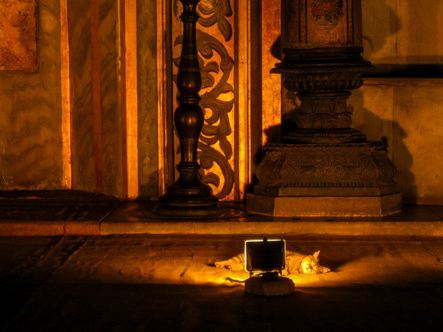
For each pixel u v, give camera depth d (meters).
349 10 6.92
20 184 8.74
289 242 6.41
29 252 6.06
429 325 4.13
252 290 4.70
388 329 4.06
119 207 7.61
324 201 6.95
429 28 8.09
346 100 7.99
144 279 5.18
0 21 8.54
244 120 8.00
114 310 4.41
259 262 4.71
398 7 8.09
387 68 8.15
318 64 6.85
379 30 8.11
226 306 4.46
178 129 7.14
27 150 8.73
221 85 8.01
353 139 7.15
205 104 8.02
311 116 7.20
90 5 8.20
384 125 7.98
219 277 5.21
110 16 7.95
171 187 7.15
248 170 8.01
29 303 4.58
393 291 4.84
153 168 8.08
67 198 8.12
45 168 8.77
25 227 6.77
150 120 8.04
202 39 7.95
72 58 8.64
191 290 4.85
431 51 8.11
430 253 6.01
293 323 4.14
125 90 7.99
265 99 7.91
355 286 4.96
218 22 7.94
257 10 7.88
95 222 6.80
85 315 4.32
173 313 4.34
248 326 4.09
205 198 7.09
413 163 7.95
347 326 4.11
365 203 6.94
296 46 6.95
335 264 5.62
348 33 6.92
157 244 6.33
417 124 7.91
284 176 7.03
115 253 6.00
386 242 6.41
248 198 7.27
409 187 7.97
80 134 8.59
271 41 7.86
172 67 8.04
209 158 8.09
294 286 4.86
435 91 7.86
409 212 7.29
